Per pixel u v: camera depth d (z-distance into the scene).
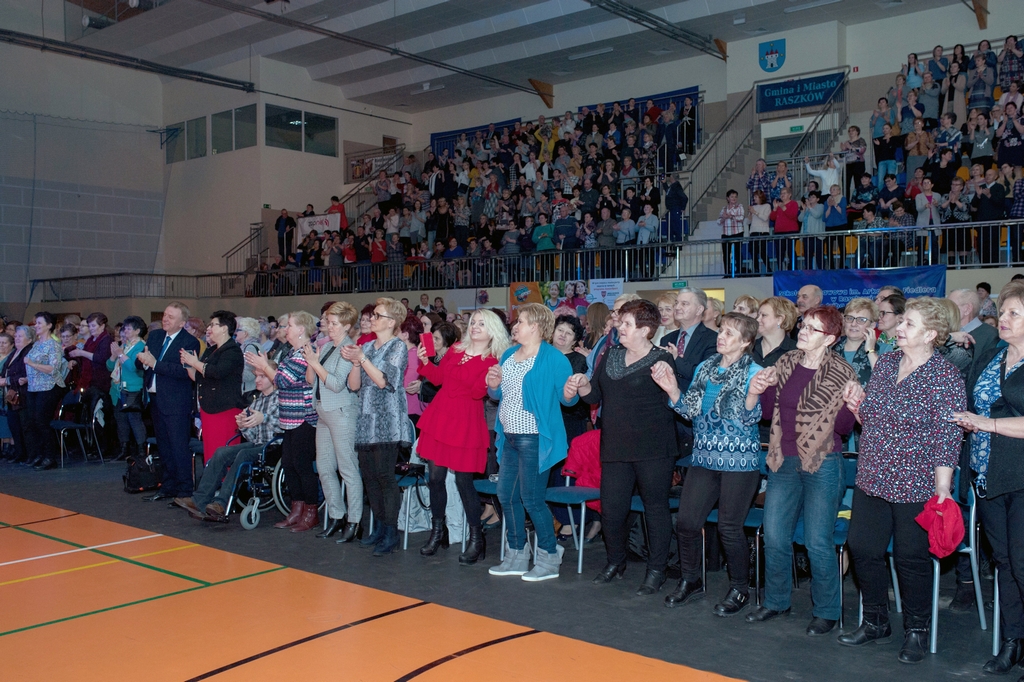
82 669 3.97
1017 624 3.99
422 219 20.00
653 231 15.23
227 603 4.95
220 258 23.28
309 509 7.01
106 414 11.23
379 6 19.06
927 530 3.88
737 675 3.93
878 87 17.34
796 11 16.86
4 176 21.69
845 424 4.45
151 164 24.56
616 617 4.76
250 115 22.55
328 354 6.49
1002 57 14.48
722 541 4.85
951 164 13.12
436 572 5.70
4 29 19.64
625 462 5.19
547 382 5.39
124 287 22.34
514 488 5.58
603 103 21.59
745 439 4.75
